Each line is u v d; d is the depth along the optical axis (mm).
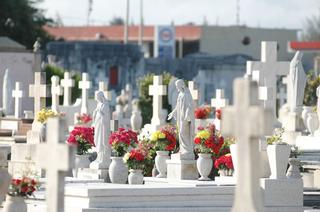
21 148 40375
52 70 81375
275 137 39469
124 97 82125
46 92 51969
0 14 101562
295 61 55125
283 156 37062
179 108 40250
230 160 39031
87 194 33938
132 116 65062
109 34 138750
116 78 100938
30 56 77875
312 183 44688
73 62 100188
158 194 35000
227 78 100500
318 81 70750
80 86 66062
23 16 102562
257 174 22719
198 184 36906
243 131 22672
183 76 100750
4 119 56844
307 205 39688
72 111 65438
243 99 22719
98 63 100375
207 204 35656
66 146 24281
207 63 100375
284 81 74250
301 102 55125
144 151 39156
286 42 128000
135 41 136500
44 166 24547
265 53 56812
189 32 130750
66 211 34062
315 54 115375
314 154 48156
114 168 39000
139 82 80938
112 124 49156
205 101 99750
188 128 40156
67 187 34750
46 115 45844
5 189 31297
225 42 129000
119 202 34312
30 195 32312
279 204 36938
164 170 40844
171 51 123000
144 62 101562
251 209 22625
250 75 56188
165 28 123125
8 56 77312
